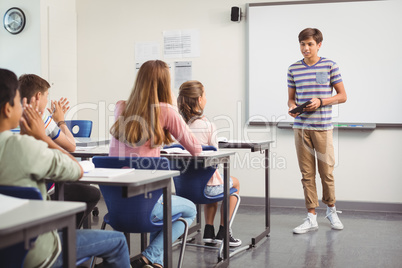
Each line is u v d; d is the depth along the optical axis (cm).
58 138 288
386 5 494
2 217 120
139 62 576
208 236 358
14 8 544
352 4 502
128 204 228
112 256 185
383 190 504
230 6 541
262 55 531
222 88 547
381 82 498
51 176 157
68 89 583
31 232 120
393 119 496
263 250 352
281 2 522
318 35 405
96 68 591
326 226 434
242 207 527
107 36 586
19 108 153
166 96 252
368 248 355
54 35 557
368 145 507
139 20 574
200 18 552
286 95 526
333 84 409
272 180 537
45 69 545
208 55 551
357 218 467
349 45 505
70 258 136
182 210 254
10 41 550
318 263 317
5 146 149
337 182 517
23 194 143
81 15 594
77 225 273
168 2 562
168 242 208
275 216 478
